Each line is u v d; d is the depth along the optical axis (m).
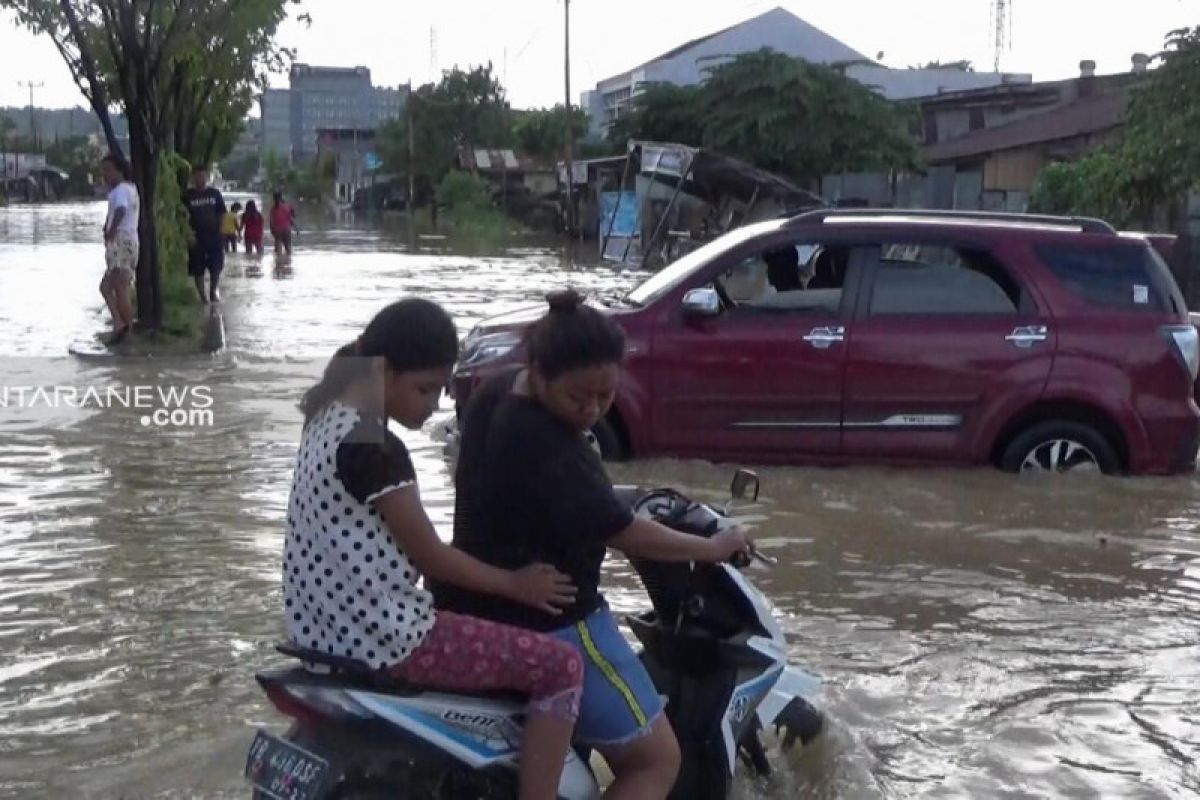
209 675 5.97
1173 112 22.67
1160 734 5.54
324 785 3.71
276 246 34.34
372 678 3.79
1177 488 9.51
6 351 15.68
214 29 17.95
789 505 8.90
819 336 9.66
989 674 6.14
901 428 9.70
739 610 4.71
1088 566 7.81
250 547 7.87
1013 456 9.73
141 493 9.08
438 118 79.94
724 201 29.84
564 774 4.02
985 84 64.44
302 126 153.50
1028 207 28.44
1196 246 22.17
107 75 19.39
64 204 87.50
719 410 9.71
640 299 9.98
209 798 4.86
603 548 4.12
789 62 40.88
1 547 7.81
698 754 4.57
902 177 40.69
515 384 4.04
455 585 3.97
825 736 5.28
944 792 5.00
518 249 42.19
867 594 7.25
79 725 5.45
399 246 43.41
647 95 44.12
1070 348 9.63
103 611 6.76
